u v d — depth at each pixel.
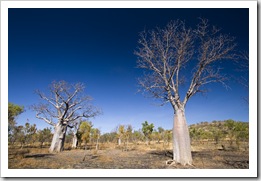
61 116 23.44
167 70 13.05
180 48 12.70
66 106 23.81
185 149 11.40
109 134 47.34
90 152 20.59
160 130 45.09
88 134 26.11
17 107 17.50
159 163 11.91
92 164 11.55
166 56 13.01
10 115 17.03
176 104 12.41
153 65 13.06
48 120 23.42
